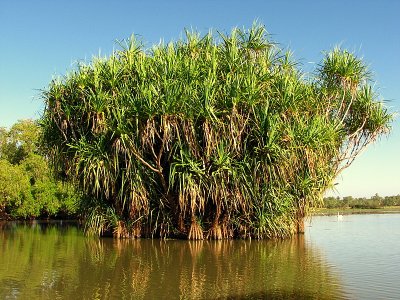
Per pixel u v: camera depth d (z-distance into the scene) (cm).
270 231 1941
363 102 2191
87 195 2058
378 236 2178
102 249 1614
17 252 1537
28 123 4841
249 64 1911
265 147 1725
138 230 1994
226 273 1125
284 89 1809
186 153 1780
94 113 1823
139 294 898
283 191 1888
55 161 2022
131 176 1828
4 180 3834
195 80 1798
